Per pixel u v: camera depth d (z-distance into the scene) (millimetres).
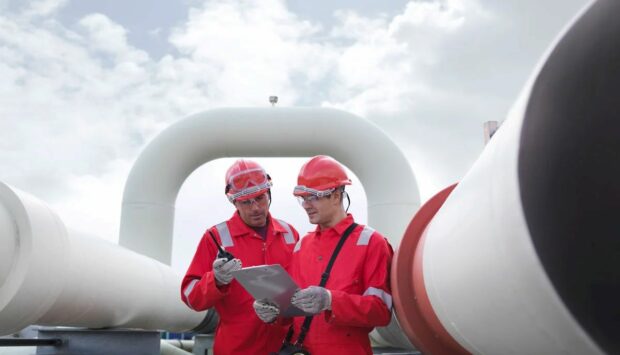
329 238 2410
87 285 2830
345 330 2297
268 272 1976
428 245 1695
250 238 2818
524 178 939
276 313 2285
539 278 905
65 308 2760
